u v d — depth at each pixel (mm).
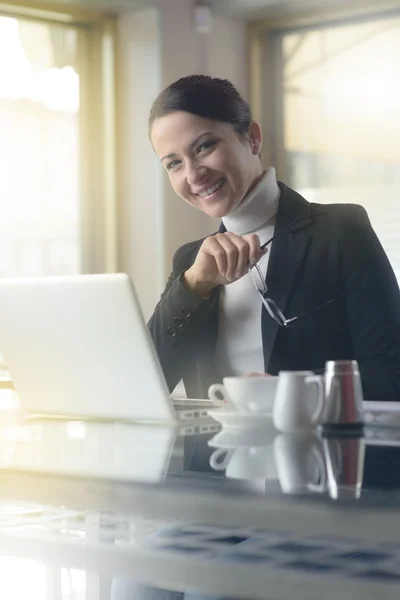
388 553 1417
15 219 4957
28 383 1963
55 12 4930
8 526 1821
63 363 1867
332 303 2301
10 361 1972
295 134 5340
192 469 1143
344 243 2334
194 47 5230
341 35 5160
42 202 5051
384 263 2344
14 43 4887
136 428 1691
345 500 907
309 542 1520
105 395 1823
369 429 1571
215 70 5277
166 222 5152
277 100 5379
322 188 5266
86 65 5176
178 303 2248
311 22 5215
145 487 1021
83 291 1759
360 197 5141
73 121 5152
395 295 2305
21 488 1153
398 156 5012
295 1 5035
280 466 1146
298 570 1317
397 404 1809
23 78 4938
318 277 2318
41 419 1932
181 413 1912
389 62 5012
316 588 1221
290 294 2305
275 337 2244
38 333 1875
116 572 1515
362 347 2234
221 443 1412
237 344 2307
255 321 2299
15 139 4938
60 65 5074
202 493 972
